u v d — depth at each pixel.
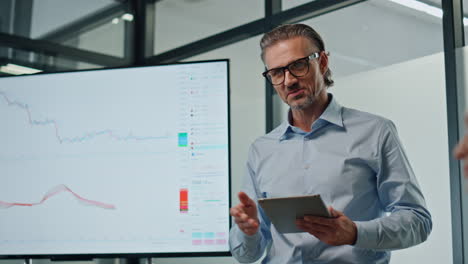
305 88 1.81
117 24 4.10
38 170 2.44
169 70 2.45
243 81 3.33
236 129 3.30
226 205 2.29
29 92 2.52
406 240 1.66
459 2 2.50
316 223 1.51
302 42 1.82
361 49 2.82
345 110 1.95
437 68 2.51
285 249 1.84
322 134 1.91
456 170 2.38
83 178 2.41
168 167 2.37
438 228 2.43
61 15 3.85
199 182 2.33
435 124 2.49
